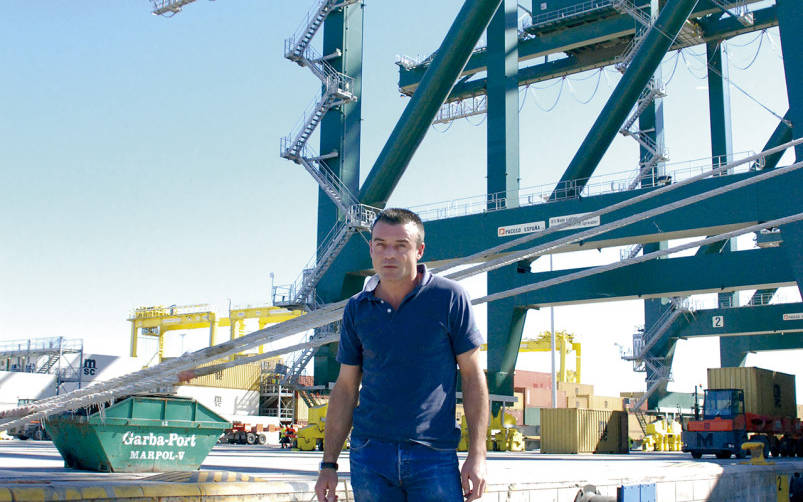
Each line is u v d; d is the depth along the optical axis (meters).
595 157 45.62
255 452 33.94
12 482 6.43
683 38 56.38
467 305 4.31
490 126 50.38
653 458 37.00
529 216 43.16
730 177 36.97
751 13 54.12
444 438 4.23
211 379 67.00
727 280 44.34
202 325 86.31
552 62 62.06
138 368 74.19
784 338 68.00
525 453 45.94
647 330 63.78
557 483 10.49
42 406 5.59
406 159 46.53
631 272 47.62
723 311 61.03
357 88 50.84
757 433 40.97
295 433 47.09
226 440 56.66
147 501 6.02
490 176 49.41
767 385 44.25
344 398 4.61
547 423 47.06
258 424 58.47
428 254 46.25
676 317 62.53
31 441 48.03
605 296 48.28
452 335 4.30
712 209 37.06
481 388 4.34
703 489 13.92
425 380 4.21
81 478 7.65
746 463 16.56
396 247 4.21
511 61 51.47
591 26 57.12
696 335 61.81
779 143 47.56
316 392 50.94
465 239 45.12
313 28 49.81
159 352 88.62
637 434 69.62
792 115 34.09
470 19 42.38
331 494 4.50
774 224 5.75
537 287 5.82
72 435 15.88
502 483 9.48
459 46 43.19
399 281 4.26
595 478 11.16
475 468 4.17
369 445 4.28
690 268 45.72
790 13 34.28
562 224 5.68
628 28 55.28
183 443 16.48
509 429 49.31
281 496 6.99
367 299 4.37
